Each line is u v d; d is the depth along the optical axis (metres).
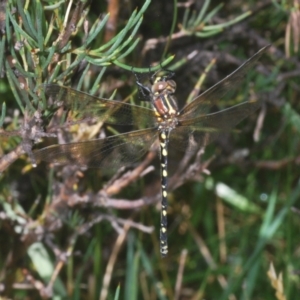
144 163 0.57
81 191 0.58
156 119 0.57
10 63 0.55
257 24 0.64
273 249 0.66
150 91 0.57
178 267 0.65
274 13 0.63
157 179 0.63
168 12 0.60
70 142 0.56
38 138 0.53
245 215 0.65
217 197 0.65
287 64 0.63
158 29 0.61
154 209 0.64
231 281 0.62
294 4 0.59
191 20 0.57
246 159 0.66
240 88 0.63
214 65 0.61
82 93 0.53
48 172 0.61
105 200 0.58
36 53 0.52
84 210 0.59
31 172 0.61
